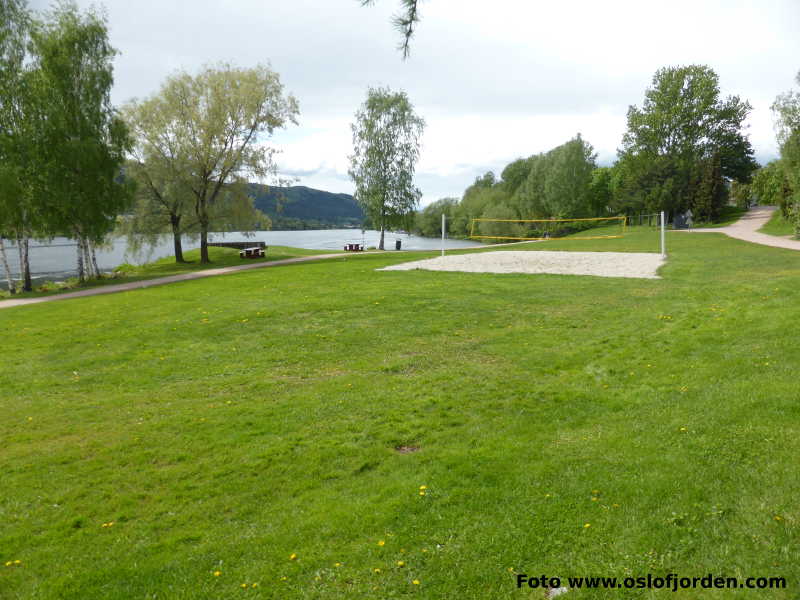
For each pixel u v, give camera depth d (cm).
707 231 4734
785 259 2302
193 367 1141
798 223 3722
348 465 662
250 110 3712
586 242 4128
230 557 487
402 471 632
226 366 1135
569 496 543
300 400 898
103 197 3181
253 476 645
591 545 463
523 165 9862
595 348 1100
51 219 3019
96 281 3309
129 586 455
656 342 1095
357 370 1062
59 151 2970
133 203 3716
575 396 839
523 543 474
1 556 509
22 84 2942
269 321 1526
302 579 450
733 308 1299
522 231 7762
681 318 1280
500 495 556
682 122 6425
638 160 6700
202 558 488
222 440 753
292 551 489
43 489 639
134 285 2850
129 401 946
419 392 908
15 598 448
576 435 693
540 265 2567
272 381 1020
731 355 925
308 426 788
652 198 6025
